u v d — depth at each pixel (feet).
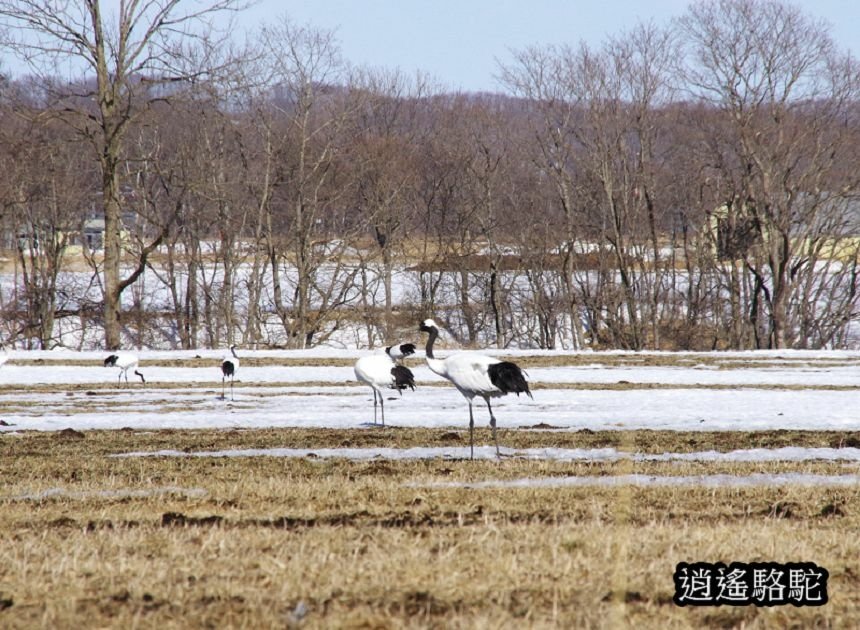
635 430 147.95
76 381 243.40
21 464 118.11
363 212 425.69
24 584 63.57
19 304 418.31
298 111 400.26
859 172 408.46
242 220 403.54
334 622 55.16
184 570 66.08
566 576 64.39
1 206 369.71
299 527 79.20
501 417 164.55
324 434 145.48
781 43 403.54
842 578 65.82
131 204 396.98
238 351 315.99
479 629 53.62
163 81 331.36
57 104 326.85
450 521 82.07
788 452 125.39
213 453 127.34
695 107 424.87
